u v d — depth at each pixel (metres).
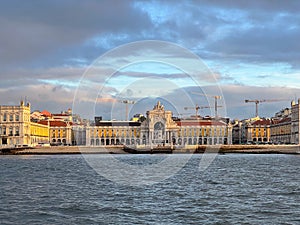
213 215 37.56
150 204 42.53
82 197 47.03
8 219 36.56
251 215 37.50
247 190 52.34
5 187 56.41
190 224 34.56
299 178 67.31
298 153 178.00
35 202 44.00
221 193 49.75
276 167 93.25
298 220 35.69
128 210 39.72
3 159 137.12
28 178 68.81
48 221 35.88
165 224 34.62
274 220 35.69
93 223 35.12
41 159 135.88
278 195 48.16
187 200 44.81
